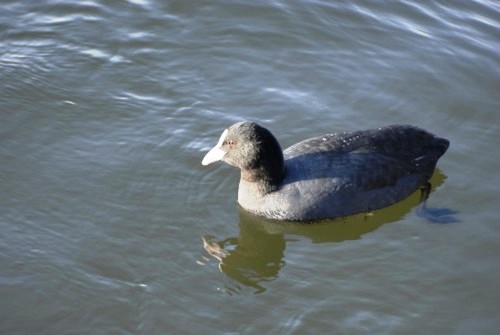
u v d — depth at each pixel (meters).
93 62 16.70
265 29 18.00
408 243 13.31
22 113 15.31
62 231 12.90
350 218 13.81
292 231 13.71
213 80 16.55
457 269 12.70
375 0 19.02
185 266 12.49
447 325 11.61
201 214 13.63
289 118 15.70
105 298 11.71
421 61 17.39
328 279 12.46
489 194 14.29
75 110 15.50
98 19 17.83
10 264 12.17
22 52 16.77
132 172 14.23
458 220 13.74
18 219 13.05
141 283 12.06
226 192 14.20
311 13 18.52
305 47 17.64
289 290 12.17
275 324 11.45
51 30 17.41
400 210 14.14
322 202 13.42
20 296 11.62
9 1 17.98
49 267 12.20
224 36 17.73
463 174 14.74
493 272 12.63
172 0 18.42
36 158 14.33
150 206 13.60
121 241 12.83
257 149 13.22
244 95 16.23
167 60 16.97
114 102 15.77
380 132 13.97
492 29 18.25
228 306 11.76
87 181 13.95
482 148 15.34
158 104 15.82
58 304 11.55
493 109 16.27
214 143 15.01
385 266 12.76
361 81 16.80
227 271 12.48
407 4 18.97
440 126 15.80
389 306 11.91
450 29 18.27
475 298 12.12
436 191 14.41
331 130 15.46
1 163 14.11
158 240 12.93
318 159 13.62
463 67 17.25
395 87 16.69
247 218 13.87
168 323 11.37
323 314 11.69
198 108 15.80
